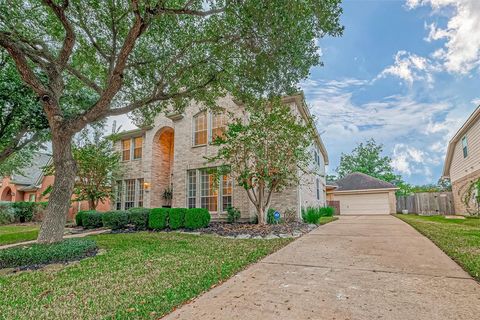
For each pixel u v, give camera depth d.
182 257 5.52
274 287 3.70
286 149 9.92
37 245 5.97
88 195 15.02
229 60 7.62
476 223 10.86
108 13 7.22
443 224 10.69
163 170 16.73
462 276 3.96
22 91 8.95
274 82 7.60
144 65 8.24
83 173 14.95
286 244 6.80
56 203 6.51
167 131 16.66
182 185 14.26
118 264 5.13
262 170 9.87
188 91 8.28
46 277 4.48
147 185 15.83
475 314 2.77
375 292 3.41
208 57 7.87
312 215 11.40
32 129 10.26
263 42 6.54
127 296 3.50
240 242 7.16
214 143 10.62
